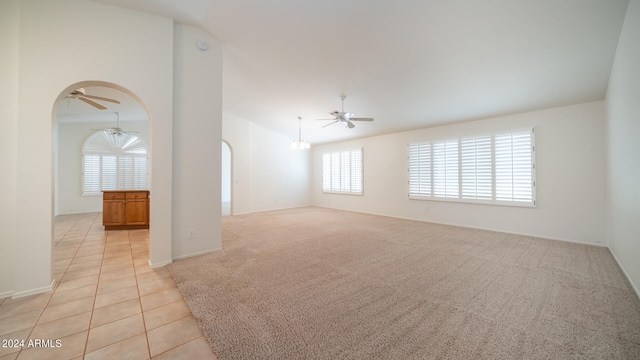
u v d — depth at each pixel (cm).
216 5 270
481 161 502
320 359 148
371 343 162
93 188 704
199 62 330
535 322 186
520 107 435
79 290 236
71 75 245
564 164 416
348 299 221
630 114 243
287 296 226
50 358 149
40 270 230
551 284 252
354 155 754
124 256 333
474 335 171
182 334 174
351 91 440
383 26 273
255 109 611
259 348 157
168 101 301
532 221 447
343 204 790
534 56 298
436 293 232
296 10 265
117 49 269
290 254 345
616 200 315
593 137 391
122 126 739
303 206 870
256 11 275
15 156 225
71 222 557
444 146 558
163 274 275
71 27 246
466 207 529
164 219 302
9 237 223
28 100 225
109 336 170
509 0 223
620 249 299
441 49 301
